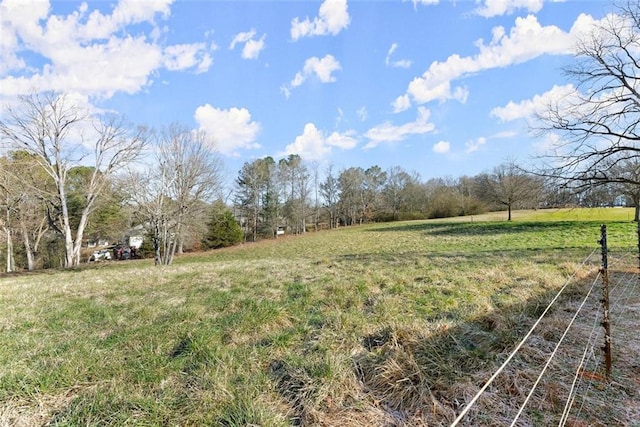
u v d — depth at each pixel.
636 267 6.93
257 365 3.12
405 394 2.50
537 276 6.21
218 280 7.65
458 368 2.80
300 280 7.22
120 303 5.79
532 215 40.16
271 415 2.33
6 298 6.57
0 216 22.48
